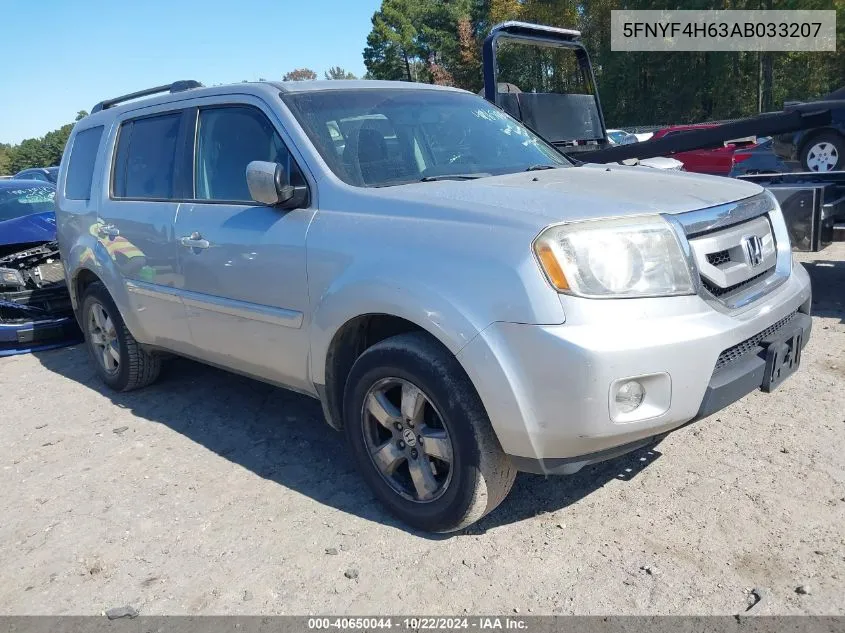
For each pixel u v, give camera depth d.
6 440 4.53
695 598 2.58
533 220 2.65
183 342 4.27
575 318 2.51
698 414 2.69
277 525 3.28
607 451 2.67
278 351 3.54
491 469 2.82
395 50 56.41
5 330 6.46
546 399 2.55
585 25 38.06
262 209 3.58
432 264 2.79
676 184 3.20
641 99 37.72
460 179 3.41
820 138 10.14
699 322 2.65
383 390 3.13
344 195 3.27
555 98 7.50
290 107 3.62
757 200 3.25
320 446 4.09
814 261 7.41
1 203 7.66
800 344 3.19
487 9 47.78
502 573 2.81
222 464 3.95
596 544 2.95
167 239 4.12
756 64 35.22
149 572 3.00
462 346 2.67
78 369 5.99
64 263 5.38
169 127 4.35
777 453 3.54
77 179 5.30
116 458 4.12
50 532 3.37
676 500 3.21
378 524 3.23
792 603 2.51
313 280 3.23
